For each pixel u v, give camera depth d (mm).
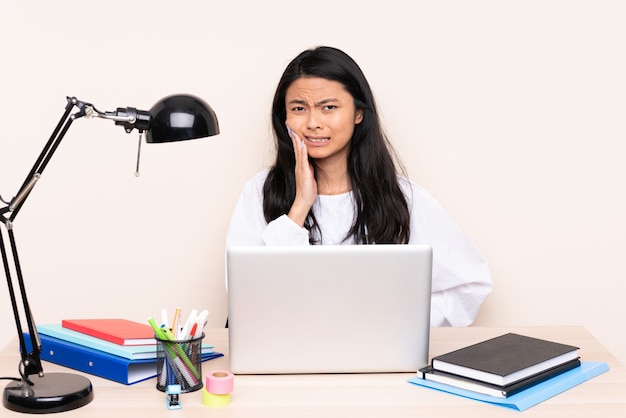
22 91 2598
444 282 2406
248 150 2633
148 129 1502
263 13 2584
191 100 1516
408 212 2418
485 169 2625
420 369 1555
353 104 2285
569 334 1942
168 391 1404
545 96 2592
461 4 2572
